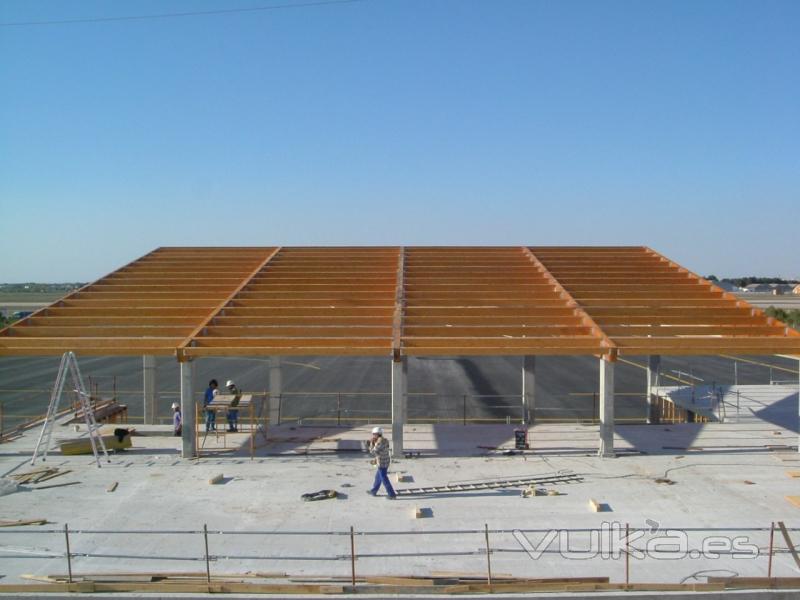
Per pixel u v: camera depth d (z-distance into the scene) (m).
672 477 14.23
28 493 13.26
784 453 16.20
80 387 15.69
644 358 48.94
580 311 18.23
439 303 19.56
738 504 12.50
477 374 39.59
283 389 34.47
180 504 12.63
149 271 22.81
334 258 24.42
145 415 21.59
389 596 8.91
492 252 25.94
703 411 21.67
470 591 9.00
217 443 17.53
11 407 29.47
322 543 10.73
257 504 12.64
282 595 8.95
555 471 14.73
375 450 12.99
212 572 9.67
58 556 10.16
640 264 24.03
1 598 8.92
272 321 17.84
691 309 18.81
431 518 11.86
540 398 31.80
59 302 19.11
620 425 19.56
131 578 9.32
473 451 16.56
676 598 8.89
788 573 9.53
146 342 16.19
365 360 47.34
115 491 13.41
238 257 24.88
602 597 8.87
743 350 15.88
